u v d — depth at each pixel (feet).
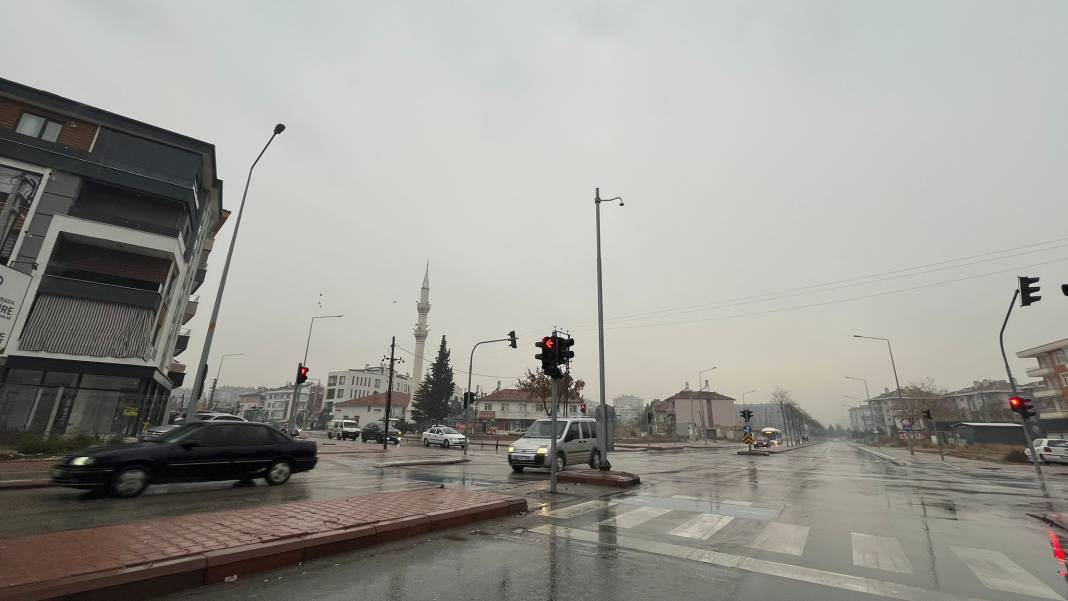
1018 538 24.45
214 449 33.94
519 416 255.70
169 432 33.76
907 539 23.73
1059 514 30.63
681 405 323.57
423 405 230.89
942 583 16.99
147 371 75.31
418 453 85.97
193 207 88.48
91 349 71.26
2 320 40.16
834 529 25.77
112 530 18.67
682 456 106.22
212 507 27.68
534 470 57.31
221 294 55.52
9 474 36.58
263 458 36.58
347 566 17.46
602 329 55.36
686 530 24.67
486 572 17.16
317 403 387.96
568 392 164.25
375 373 363.15
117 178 79.20
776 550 21.06
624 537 22.89
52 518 23.73
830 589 16.16
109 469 29.35
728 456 109.70
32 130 75.66
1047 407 199.52
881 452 161.79
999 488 48.49
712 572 17.72
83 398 63.26
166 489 34.53
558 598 14.79
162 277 84.74
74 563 14.37
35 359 67.15
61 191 74.59
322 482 40.55
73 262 78.54
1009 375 75.72
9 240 69.92
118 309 75.31
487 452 101.91
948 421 215.51
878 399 412.77
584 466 60.39
